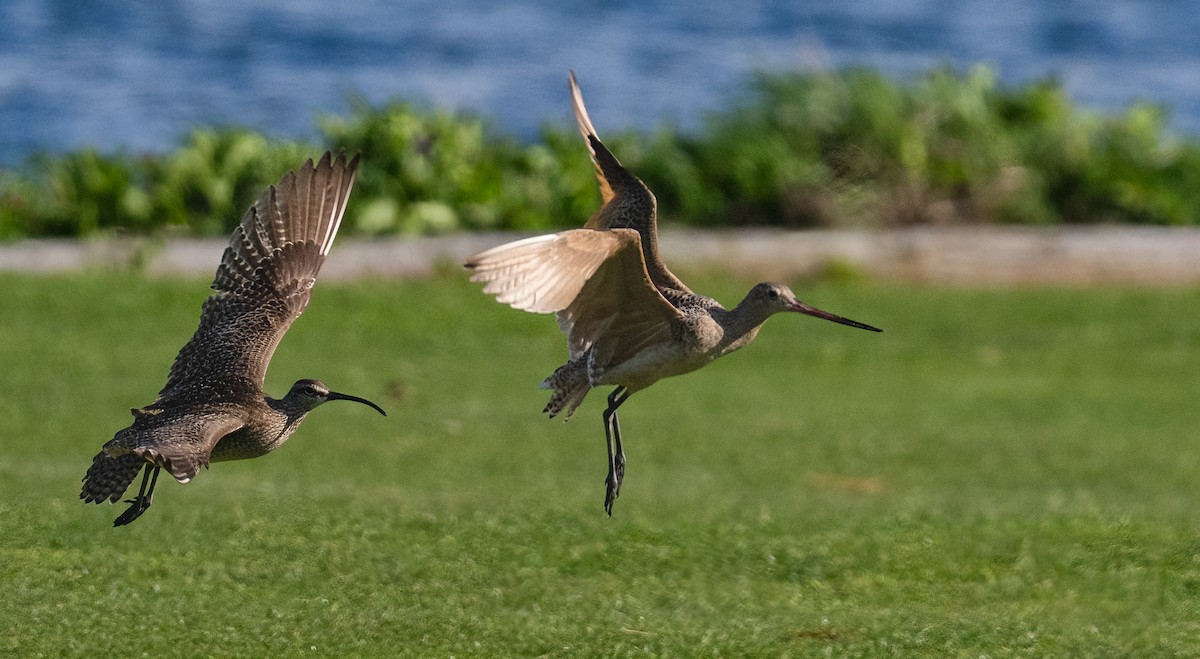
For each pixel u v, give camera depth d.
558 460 15.34
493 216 24.62
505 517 12.92
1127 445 16.33
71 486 13.48
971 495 14.34
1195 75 40.72
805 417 17.27
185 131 30.92
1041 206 26.56
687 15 46.19
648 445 16.02
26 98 35.72
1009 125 27.94
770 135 26.73
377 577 11.46
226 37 42.19
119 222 23.95
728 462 15.46
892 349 20.00
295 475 14.49
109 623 10.23
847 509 13.66
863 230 25.44
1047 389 18.55
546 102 36.56
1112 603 11.40
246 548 11.93
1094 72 40.94
